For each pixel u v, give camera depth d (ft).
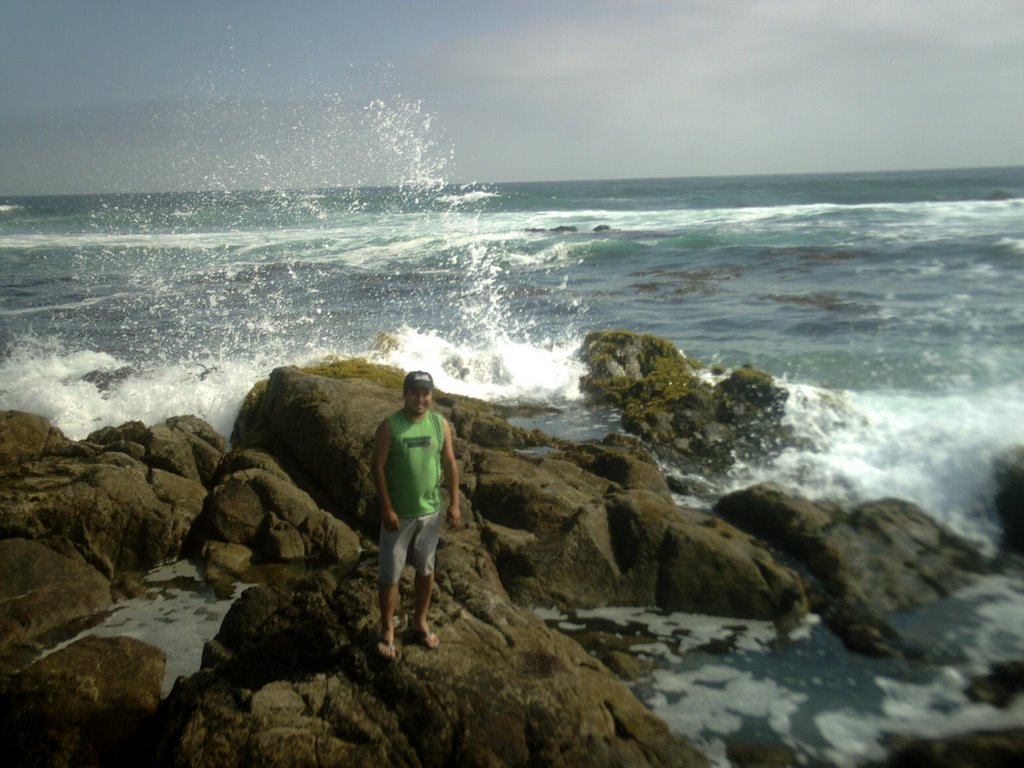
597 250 82.89
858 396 31.53
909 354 37.06
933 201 144.05
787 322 45.98
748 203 164.55
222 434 33.35
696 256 76.02
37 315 55.83
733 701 16.25
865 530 22.06
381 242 93.50
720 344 42.32
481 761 12.81
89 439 28.45
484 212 149.38
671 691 16.65
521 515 22.79
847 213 111.55
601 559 20.45
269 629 15.48
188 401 34.47
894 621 18.95
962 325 41.65
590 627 19.15
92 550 22.31
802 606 19.43
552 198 194.18
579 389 36.68
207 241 96.53
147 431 27.43
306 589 16.25
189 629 19.45
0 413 26.35
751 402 31.50
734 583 19.77
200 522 24.14
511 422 33.27
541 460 26.78
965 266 58.70
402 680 13.71
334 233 103.96
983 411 28.60
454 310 55.16
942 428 27.40
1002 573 20.86
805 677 17.06
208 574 22.20
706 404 31.60
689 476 27.53
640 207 162.20
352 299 60.29
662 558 20.35
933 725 15.37
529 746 13.06
